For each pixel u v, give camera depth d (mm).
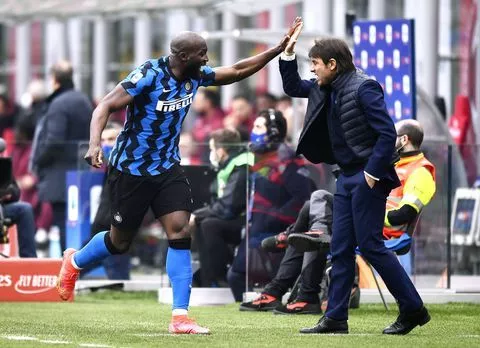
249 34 47625
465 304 36031
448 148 37094
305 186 36281
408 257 37062
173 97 26328
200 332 27125
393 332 27250
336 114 26578
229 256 37844
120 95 26078
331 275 27406
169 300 38219
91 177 42312
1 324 29922
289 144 36562
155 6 55938
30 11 62062
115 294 41656
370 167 26109
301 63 55062
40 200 43781
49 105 46844
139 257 49125
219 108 59469
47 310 34625
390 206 33500
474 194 40844
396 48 39000
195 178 37688
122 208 26938
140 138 26516
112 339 26219
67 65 47125
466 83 50781
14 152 46719
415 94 38844
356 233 26688
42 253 44250
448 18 58500
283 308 32969
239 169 37125
